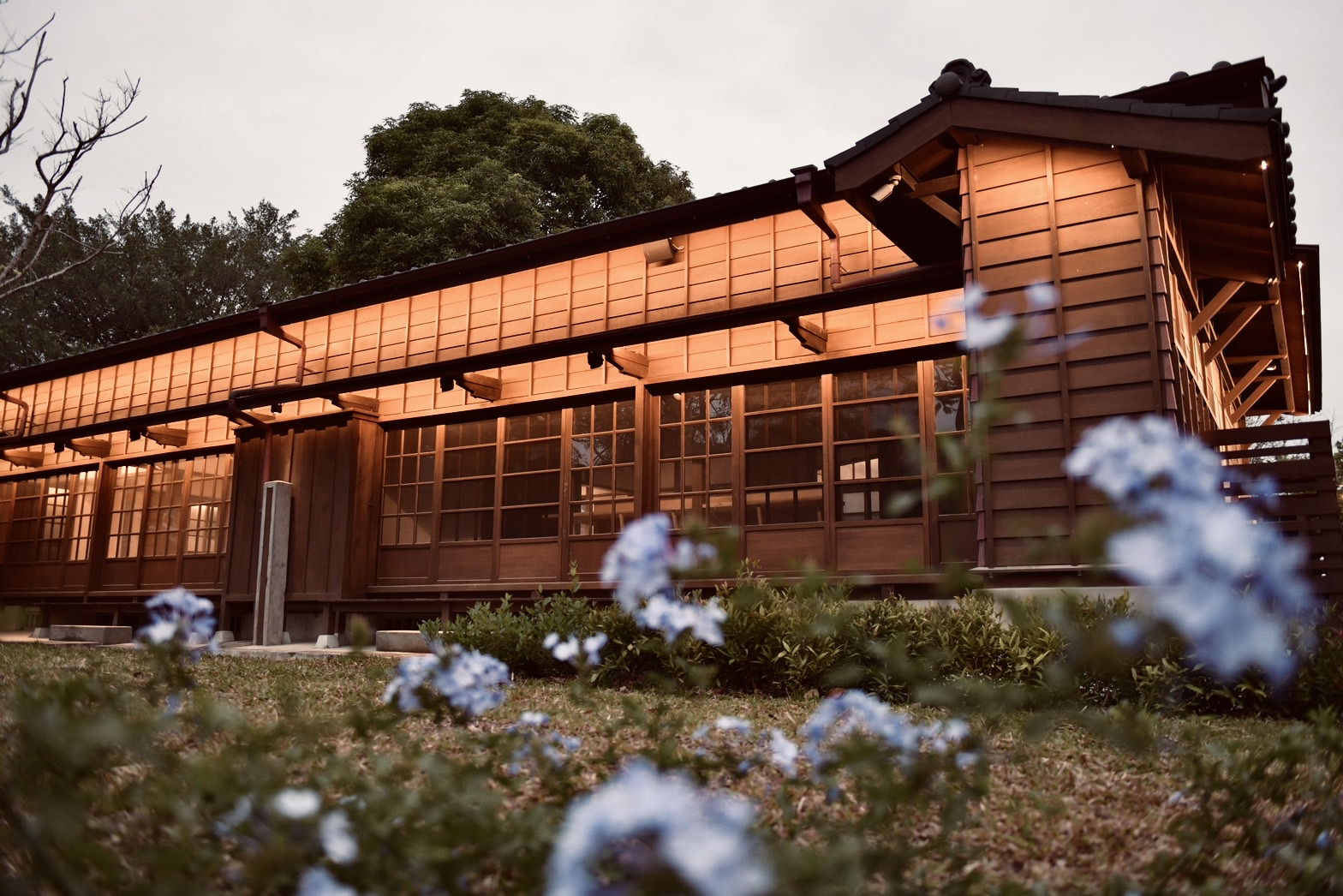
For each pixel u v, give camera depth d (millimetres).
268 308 11141
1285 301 9078
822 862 1126
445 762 1683
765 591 1751
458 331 10477
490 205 18766
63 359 13922
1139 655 4426
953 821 1611
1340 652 4398
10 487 15641
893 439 8039
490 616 6816
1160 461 915
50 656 5809
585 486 9680
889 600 5551
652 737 2076
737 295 8766
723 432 8961
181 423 13023
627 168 21359
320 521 11047
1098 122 5996
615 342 8750
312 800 1248
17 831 1345
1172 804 2439
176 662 2146
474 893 1457
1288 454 5586
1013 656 4707
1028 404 6086
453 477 10648
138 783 1896
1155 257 5902
